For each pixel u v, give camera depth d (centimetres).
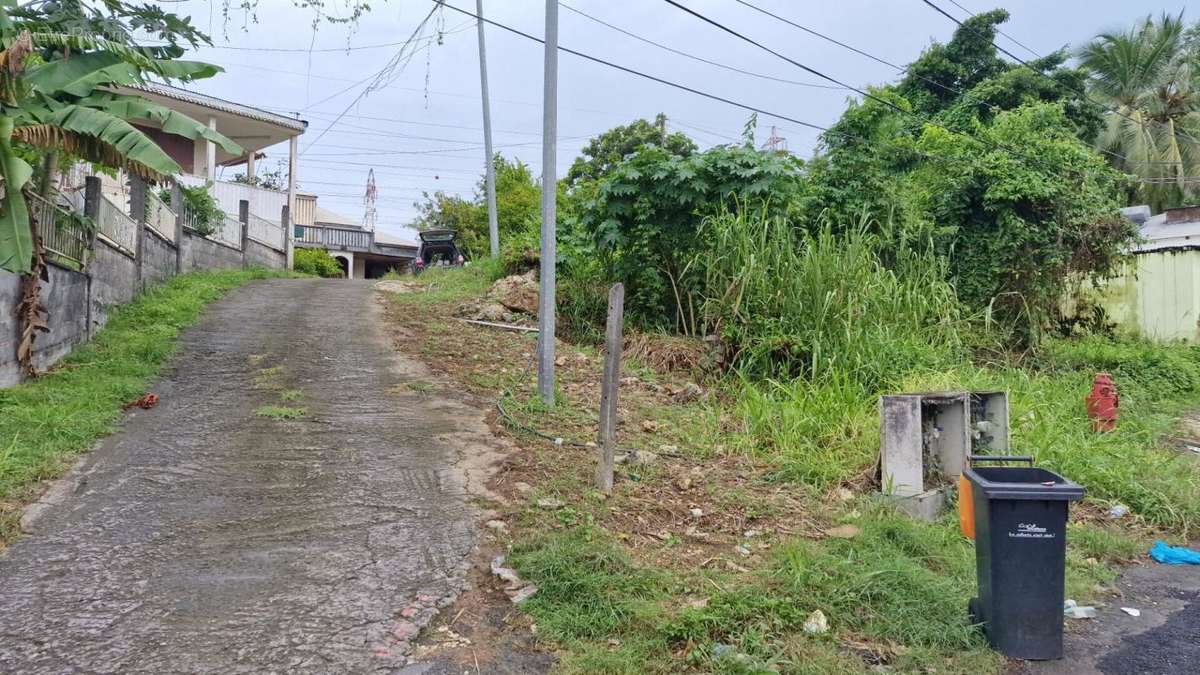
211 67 900
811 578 441
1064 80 2409
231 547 469
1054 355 1246
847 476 635
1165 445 865
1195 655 398
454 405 795
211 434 669
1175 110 2723
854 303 928
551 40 805
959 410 640
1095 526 605
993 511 388
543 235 803
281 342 1022
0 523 473
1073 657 393
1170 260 1523
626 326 1108
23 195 745
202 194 1728
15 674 336
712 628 386
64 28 833
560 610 403
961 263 1329
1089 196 1312
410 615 400
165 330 1019
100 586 415
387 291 1547
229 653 360
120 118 812
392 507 537
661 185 1073
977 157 1385
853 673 358
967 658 379
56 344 841
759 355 913
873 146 1318
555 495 562
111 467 583
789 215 1114
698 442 730
